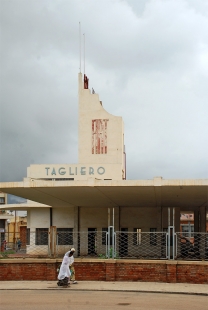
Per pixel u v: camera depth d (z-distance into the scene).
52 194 28.02
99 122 49.56
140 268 20.33
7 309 14.27
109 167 43.34
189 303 15.48
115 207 38.44
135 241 37.72
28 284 19.64
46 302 15.52
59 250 39.47
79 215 39.16
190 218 71.31
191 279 19.84
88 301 15.73
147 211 38.84
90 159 49.09
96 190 25.38
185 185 22.47
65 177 43.34
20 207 41.44
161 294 17.45
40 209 41.16
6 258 21.84
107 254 21.80
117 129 49.25
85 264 20.69
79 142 49.56
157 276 20.17
